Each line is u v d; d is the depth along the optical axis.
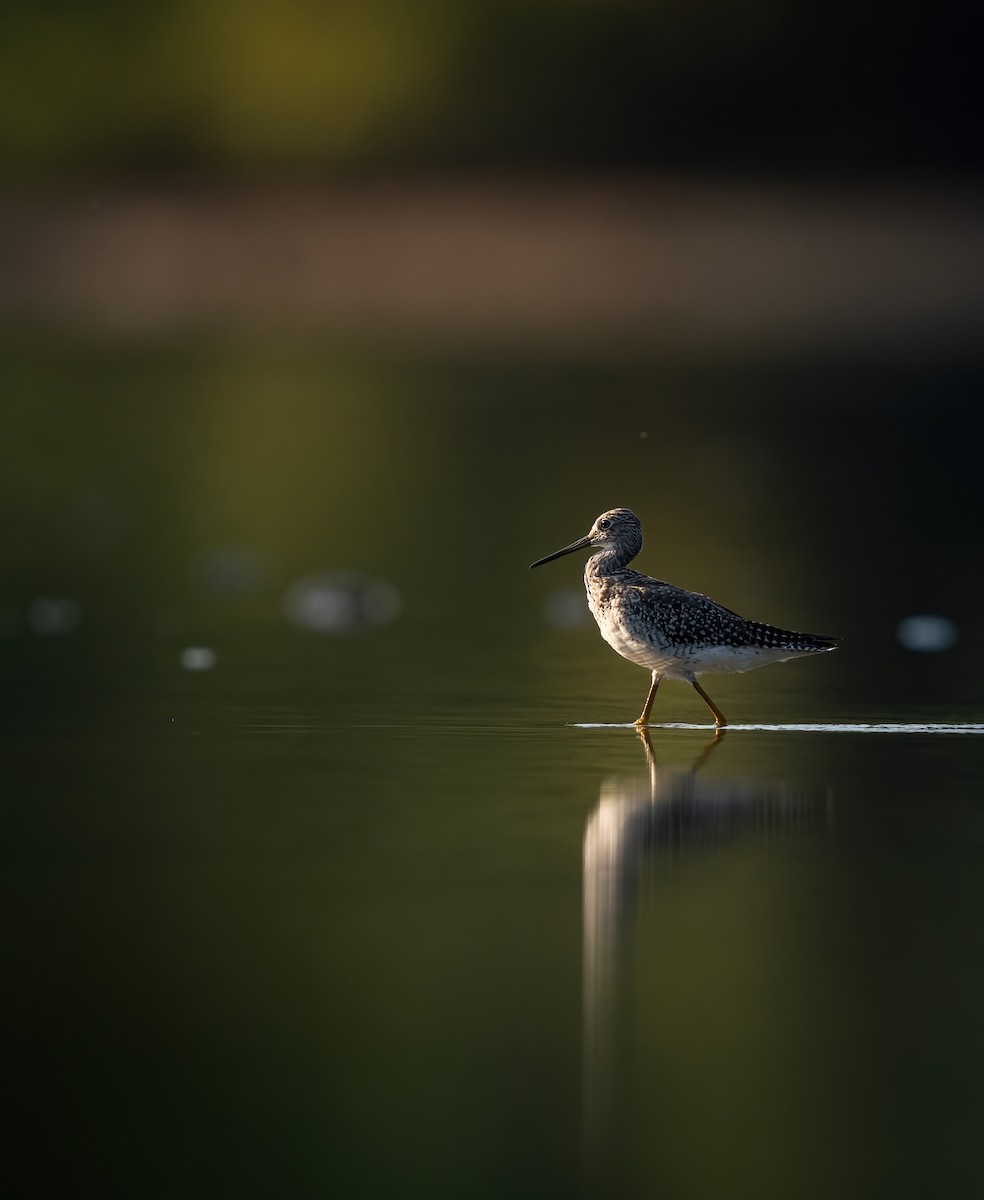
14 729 13.12
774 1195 6.98
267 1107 7.62
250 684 14.95
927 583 19.58
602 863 9.88
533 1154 7.22
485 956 8.61
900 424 30.36
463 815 10.80
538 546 22.34
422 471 26.77
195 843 10.26
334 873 9.75
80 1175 7.31
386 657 16.28
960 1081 7.56
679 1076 7.55
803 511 23.77
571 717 13.66
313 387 34.53
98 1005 8.23
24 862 9.92
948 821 10.58
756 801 11.03
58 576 20.30
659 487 25.39
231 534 22.84
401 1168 7.23
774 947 8.68
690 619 12.88
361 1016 8.11
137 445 28.59
